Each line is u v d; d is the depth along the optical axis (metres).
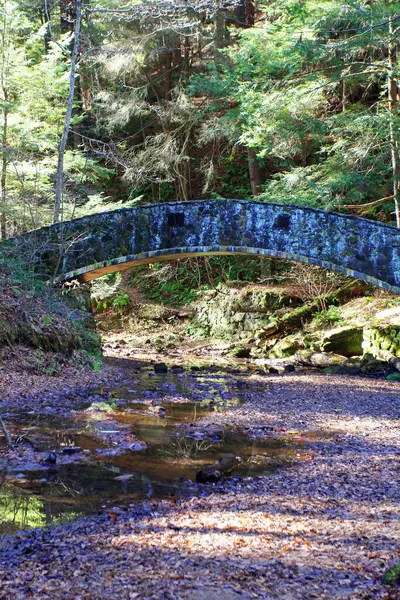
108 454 7.11
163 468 6.61
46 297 14.15
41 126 21.36
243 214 15.70
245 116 19.44
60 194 16.86
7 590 3.62
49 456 6.61
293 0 18.31
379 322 18.72
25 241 15.13
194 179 30.83
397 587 3.62
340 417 10.00
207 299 25.56
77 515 5.03
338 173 19.03
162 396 11.73
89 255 16.27
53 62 20.33
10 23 20.73
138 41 24.28
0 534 4.55
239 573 3.83
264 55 19.30
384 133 18.16
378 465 6.85
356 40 17.11
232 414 10.03
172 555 4.14
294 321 22.22
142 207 16.14
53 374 12.51
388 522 4.85
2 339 11.85
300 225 15.40
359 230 15.04
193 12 24.45
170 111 25.12
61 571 3.89
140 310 26.81
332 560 4.05
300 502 5.45
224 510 5.20
